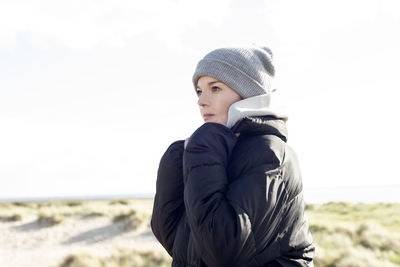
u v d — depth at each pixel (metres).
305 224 1.41
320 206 32.16
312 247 1.42
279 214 1.27
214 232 1.15
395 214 25.05
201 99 1.49
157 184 1.50
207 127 1.36
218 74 1.43
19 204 30.97
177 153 1.48
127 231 18.58
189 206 1.22
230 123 1.40
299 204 1.37
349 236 13.50
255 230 1.20
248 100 1.42
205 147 1.30
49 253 14.61
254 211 1.20
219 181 1.25
